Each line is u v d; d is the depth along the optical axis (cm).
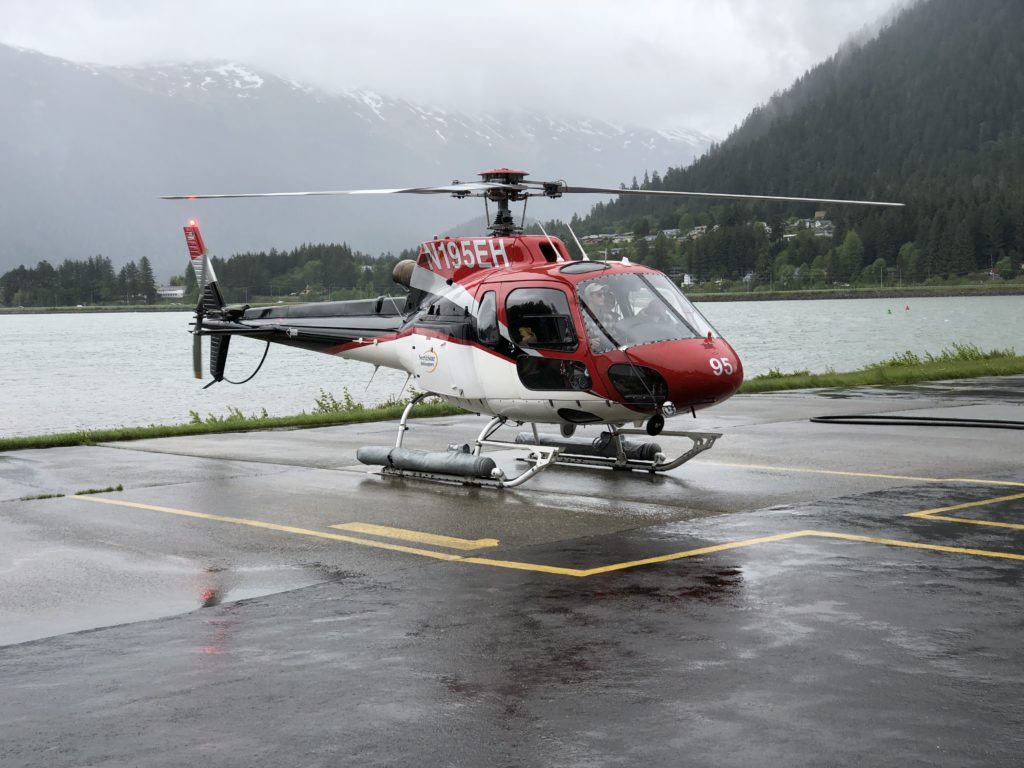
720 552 912
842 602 745
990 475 1298
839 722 529
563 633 691
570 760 493
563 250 1357
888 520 1032
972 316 14050
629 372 1189
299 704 575
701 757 493
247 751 514
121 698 591
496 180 1347
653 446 1388
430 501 1220
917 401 2262
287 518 1134
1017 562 853
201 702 582
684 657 635
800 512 1086
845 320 13438
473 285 1347
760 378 2919
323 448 1728
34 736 539
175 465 1559
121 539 1038
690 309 1262
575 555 920
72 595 826
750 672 605
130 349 9975
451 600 782
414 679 611
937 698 558
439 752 507
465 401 1373
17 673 638
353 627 720
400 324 1477
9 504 1247
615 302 1230
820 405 2228
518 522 1080
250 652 671
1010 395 2367
